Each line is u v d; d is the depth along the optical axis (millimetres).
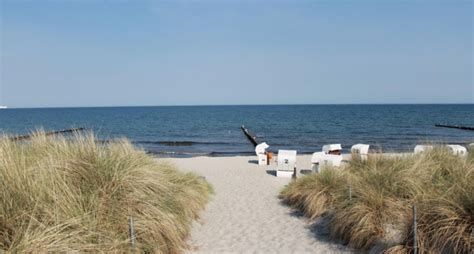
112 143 6902
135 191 5387
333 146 18375
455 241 4395
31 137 6398
